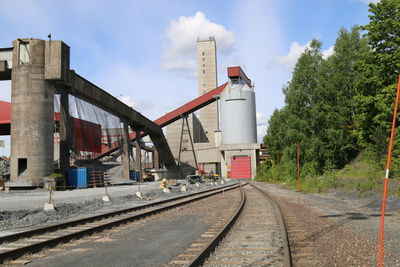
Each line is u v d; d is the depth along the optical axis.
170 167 102.31
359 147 38.50
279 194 30.03
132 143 95.19
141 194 28.83
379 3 27.36
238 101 108.38
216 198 25.83
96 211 18.25
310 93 41.34
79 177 42.94
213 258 7.14
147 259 7.43
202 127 160.75
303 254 7.30
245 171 101.62
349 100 39.28
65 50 42.28
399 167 24.17
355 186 26.27
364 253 7.49
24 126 39.53
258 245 8.34
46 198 25.22
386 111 25.86
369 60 28.62
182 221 13.40
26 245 8.66
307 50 43.19
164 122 100.38
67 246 8.93
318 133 39.41
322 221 12.58
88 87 48.97
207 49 185.38
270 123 75.31
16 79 40.47
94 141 60.59
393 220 12.60
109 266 6.97
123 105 63.66
